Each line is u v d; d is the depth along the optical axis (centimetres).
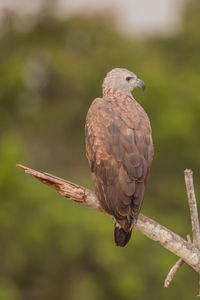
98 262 3475
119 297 3519
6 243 3434
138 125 1191
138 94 4434
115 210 1114
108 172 1135
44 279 3581
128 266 3441
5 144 3656
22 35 5678
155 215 3997
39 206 3594
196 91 4772
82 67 5275
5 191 3494
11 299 3262
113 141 1158
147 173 1149
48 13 5775
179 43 5869
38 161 4888
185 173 1158
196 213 1152
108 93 1428
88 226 3512
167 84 4656
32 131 5016
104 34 5753
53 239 3522
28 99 5025
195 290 3469
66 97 5344
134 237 3362
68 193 1145
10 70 4753
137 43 5734
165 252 3512
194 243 1145
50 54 5431
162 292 3422
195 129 4491
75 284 3488
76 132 5066
